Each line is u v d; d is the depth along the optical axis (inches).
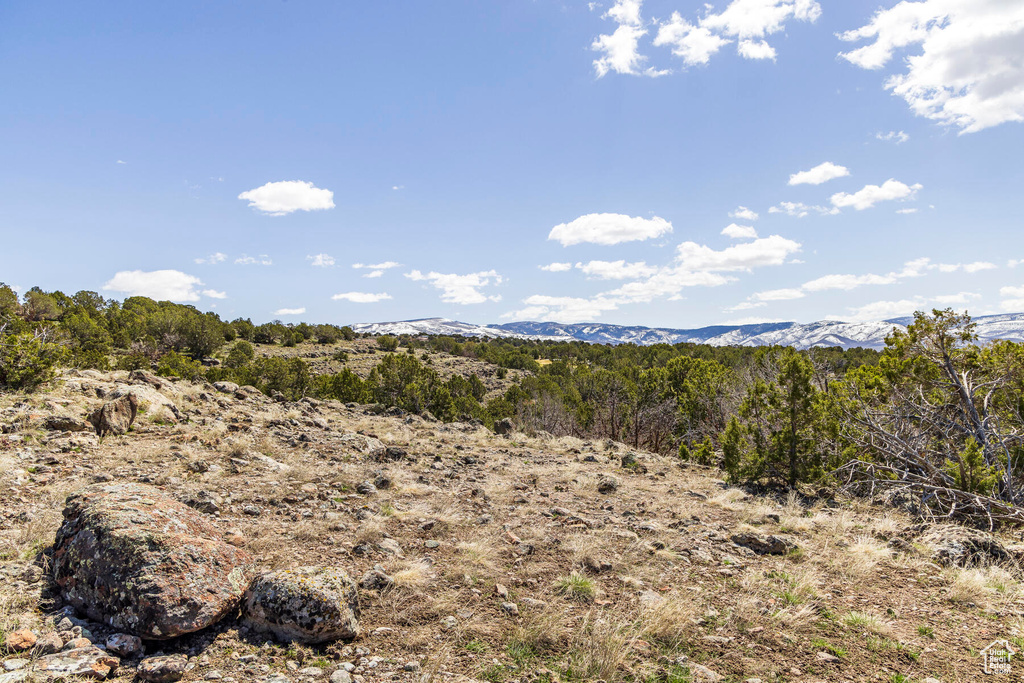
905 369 494.6
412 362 1332.4
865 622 183.5
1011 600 210.2
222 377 1509.6
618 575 212.4
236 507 245.3
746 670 149.7
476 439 578.6
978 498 331.9
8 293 1620.3
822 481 418.0
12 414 325.7
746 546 260.7
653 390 1015.0
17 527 189.8
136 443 329.1
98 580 140.3
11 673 112.4
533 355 4318.4
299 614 143.9
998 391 466.3
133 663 125.7
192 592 141.4
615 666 143.0
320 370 2866.6
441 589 187.0
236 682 123.4
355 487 308.2
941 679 149.3
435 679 133.4
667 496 373.4
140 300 3686.0
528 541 241.4
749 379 838.5
